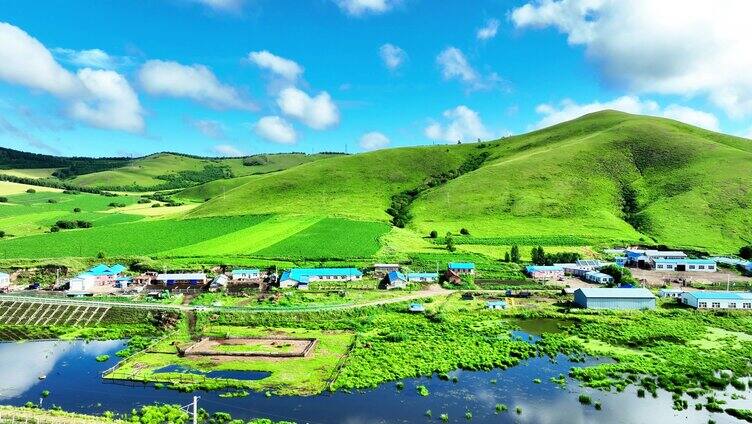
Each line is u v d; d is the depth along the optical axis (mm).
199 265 166375
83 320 118062
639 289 129750
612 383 79688
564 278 159750
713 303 123188
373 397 75750
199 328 110750
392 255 176000
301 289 143125
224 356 93000
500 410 71125
